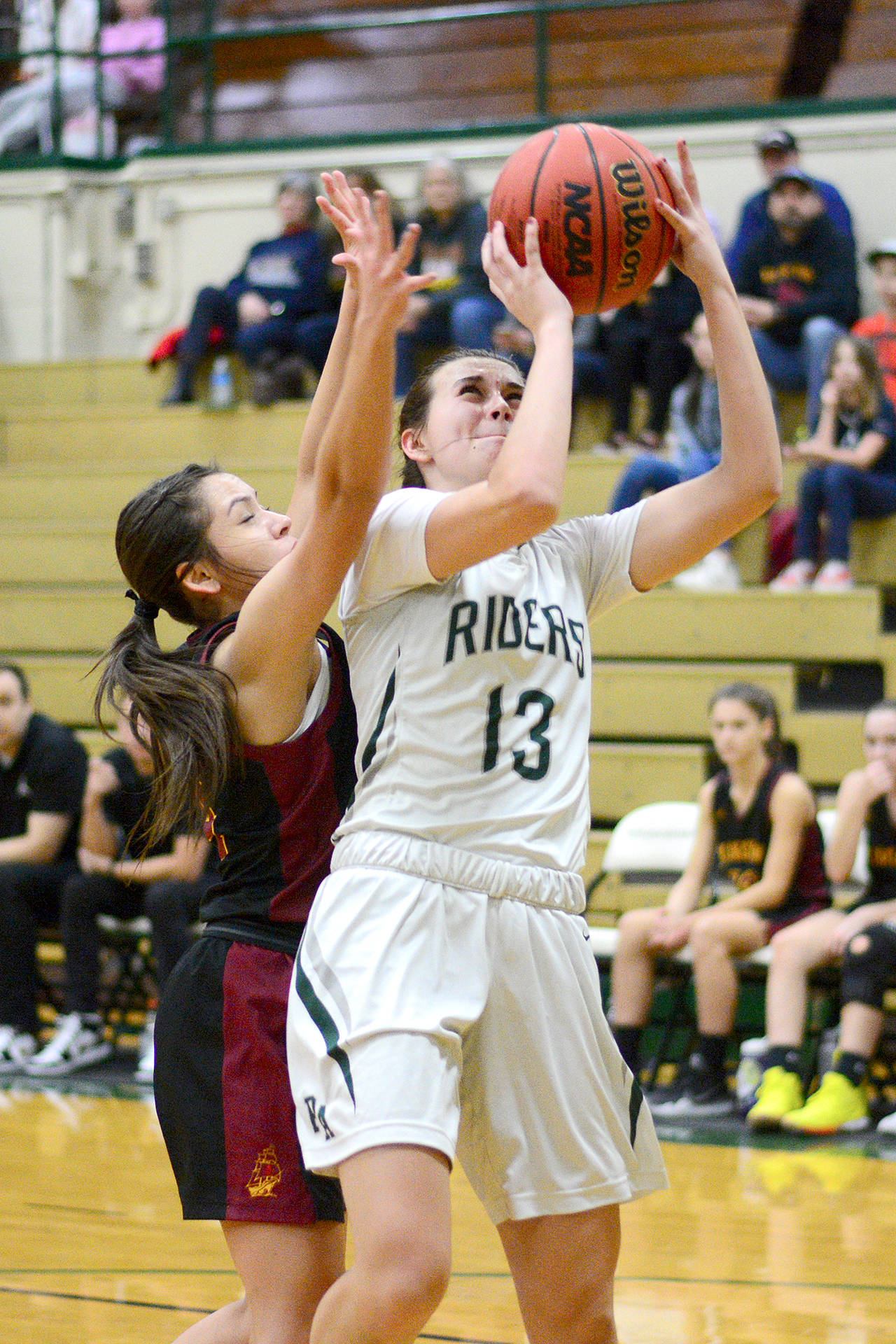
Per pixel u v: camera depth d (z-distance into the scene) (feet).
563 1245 17.90
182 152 87.81
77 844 56.65
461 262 70.95
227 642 19.36
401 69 89.35
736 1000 47.83
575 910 18.69
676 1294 29.25
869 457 61.46
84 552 74.95
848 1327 27.25
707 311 19.74
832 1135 44.60
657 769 58.59
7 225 90.74
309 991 17.40
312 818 19.22
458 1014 17.07
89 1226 34.09
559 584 19.20
